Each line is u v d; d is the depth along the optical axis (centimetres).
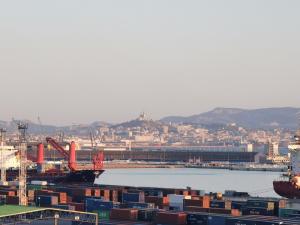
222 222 16962
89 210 19975
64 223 17888
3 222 15712
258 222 16450
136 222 17925
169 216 17450
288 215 18962
